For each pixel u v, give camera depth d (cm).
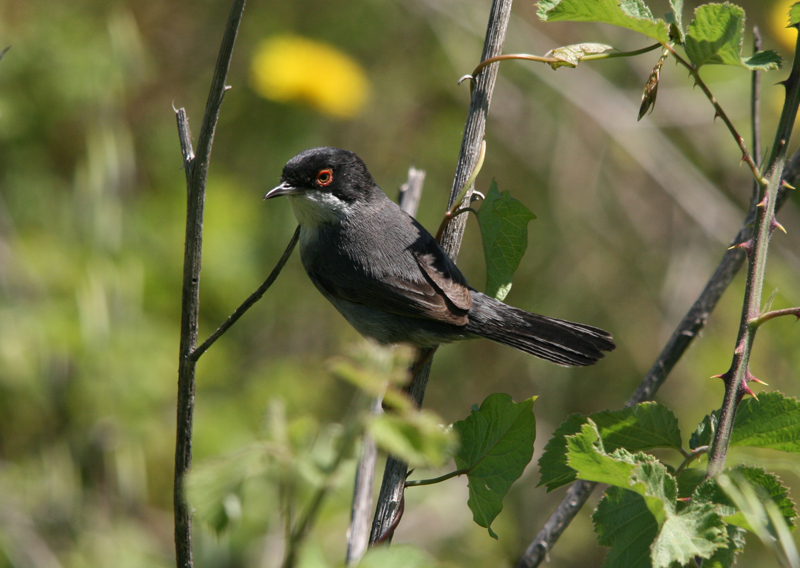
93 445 1031
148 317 1154
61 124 1170
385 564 243
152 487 1060
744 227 557
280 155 1356
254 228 1305
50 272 1086
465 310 788
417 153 1465
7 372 1026
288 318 1337
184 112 444
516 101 1510
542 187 1493
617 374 1401
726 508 326
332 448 224
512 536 1134
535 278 1479
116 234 1123
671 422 414
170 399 1104
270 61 1309
